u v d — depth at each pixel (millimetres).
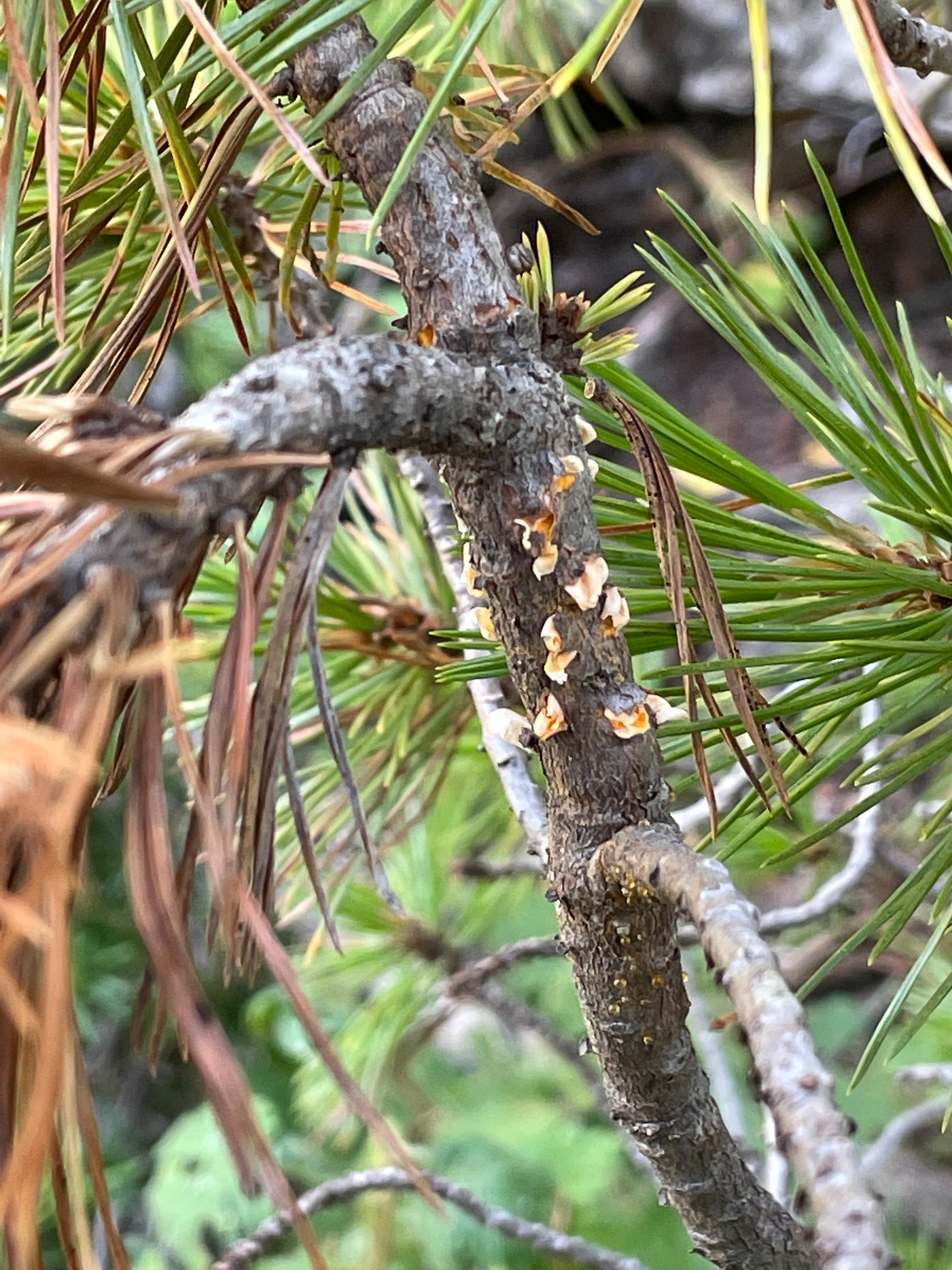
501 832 569
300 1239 143
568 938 224
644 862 192
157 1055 162
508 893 563
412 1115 870
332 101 181
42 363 279
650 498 225
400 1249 828
